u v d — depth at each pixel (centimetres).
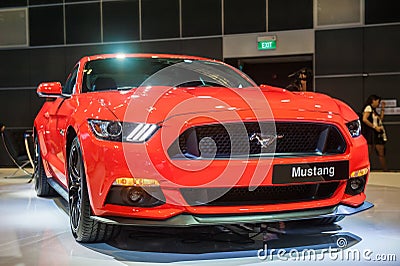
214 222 248
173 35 859
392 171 762
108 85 345
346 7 786
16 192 526
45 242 298
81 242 291
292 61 859
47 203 446
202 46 848
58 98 392
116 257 261
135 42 876
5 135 655
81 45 898
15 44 926
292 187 264
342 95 795
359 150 276
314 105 275
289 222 337
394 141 774
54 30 909
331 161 263
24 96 924
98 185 251
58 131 350
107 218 254
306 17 802
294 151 260
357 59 786
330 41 795
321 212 266
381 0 774
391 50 773
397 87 772
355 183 281
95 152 252
